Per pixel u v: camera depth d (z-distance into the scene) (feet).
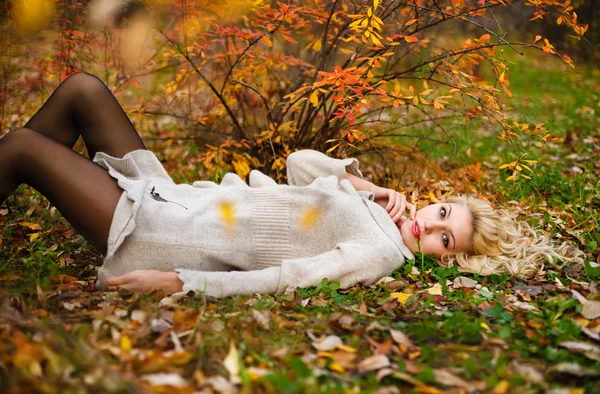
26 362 5.23
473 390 5.49
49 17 11.53
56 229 10.50
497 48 10.91
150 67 14.32
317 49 11.83
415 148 14.02
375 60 10.14
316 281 8.14
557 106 25.52
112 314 6.88
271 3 13.74
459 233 9.20
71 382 4.96
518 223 9.89
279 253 8.57
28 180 8.20
